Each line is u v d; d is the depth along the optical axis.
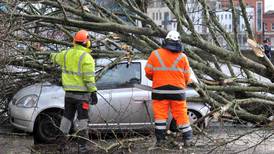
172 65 7.26
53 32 9.80
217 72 9.19
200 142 7.69
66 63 7.21
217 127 8.91
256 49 8.63
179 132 7.45
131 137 7.88
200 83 8.62
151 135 7.59
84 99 7.17
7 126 9.26
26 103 8.16
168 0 8.69
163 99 7.28
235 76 9.06
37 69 9.09
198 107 8.79
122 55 8.67
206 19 9.10
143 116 8.44
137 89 8.43
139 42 9.59
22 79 9.19
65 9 8.95
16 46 8.63
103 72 8.41
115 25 8.73
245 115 8.55
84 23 8.71
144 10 10.01
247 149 7.08
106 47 9.61
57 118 8.14
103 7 9.64
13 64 8.77
